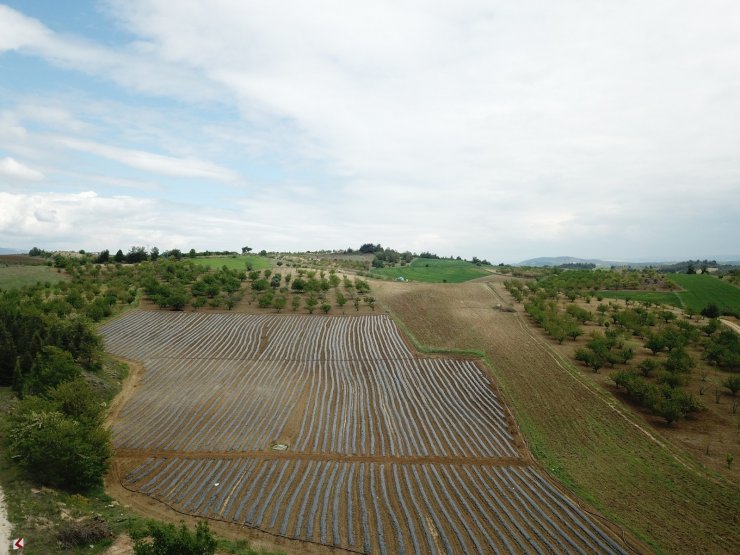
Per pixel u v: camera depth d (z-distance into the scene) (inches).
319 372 2081.7
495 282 4315.9
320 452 1368.1
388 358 2256.4
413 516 1047.6
